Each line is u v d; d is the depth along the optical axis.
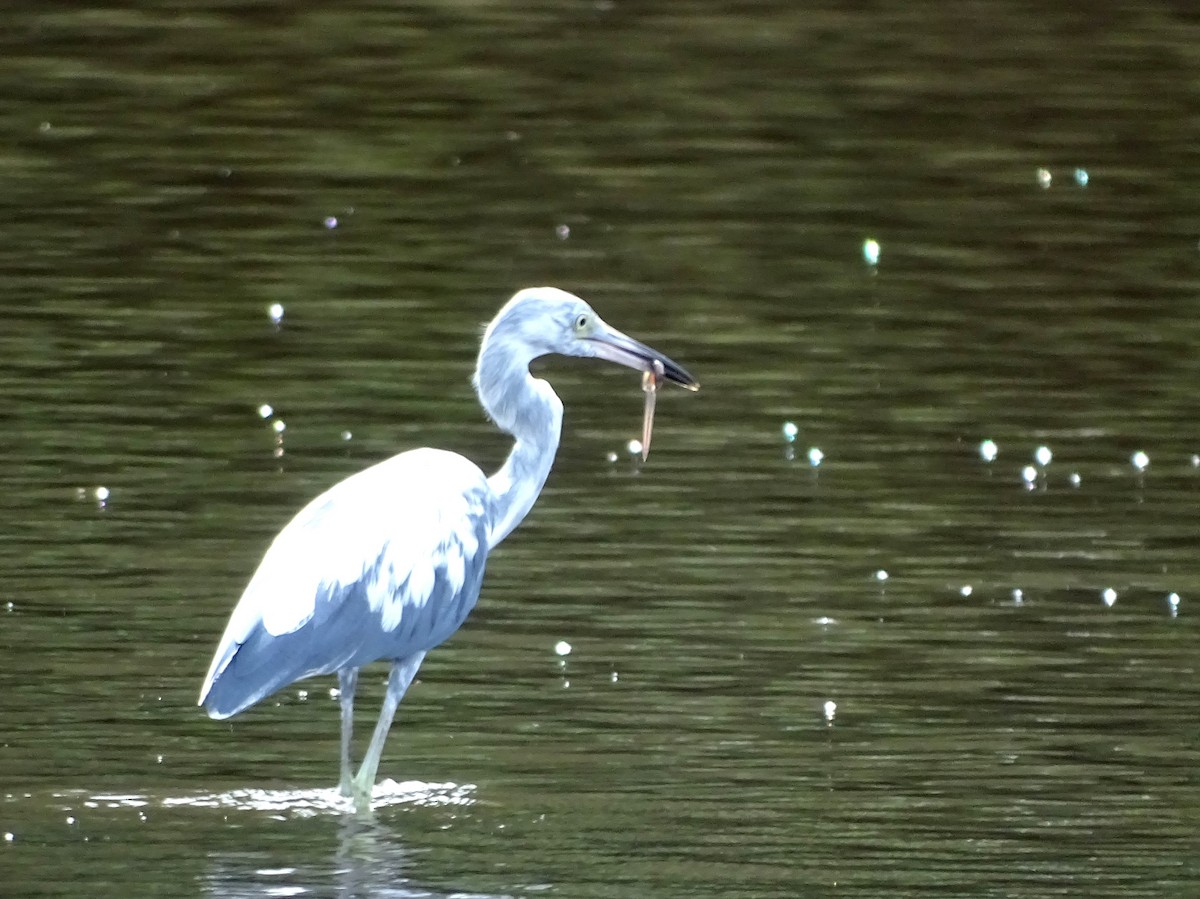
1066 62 25.23
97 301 18.05
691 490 14.34
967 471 14.85
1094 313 18.42
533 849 9.12
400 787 9.89
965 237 20.28
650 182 21.58
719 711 10.83
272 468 14.45
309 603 9.70
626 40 25.81
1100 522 13.90
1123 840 9.31
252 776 10.02
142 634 11.59
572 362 17.30
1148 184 21.75
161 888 8.57
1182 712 10.91
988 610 12.34
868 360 17.22
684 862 8.99
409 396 16.08
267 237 19.83
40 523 13.27
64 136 22.36
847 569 12.97
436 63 24.91
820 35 26.16
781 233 20.34
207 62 24.75
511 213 20.62
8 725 10.42
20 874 8.70
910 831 9.38
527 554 13.11
